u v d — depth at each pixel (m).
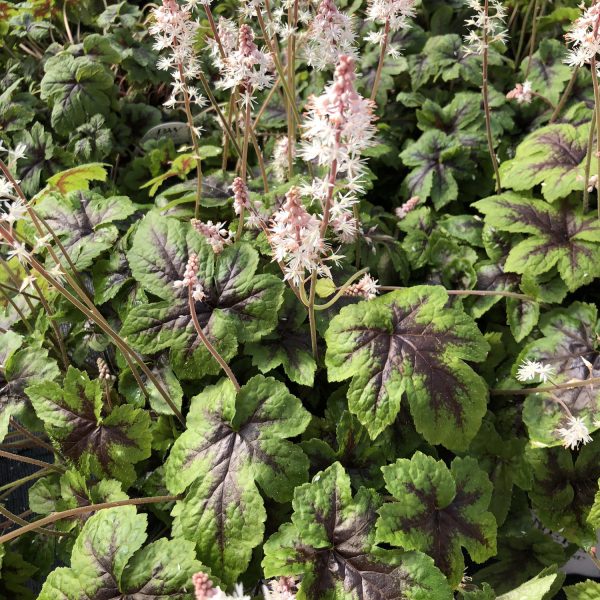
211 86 0.61
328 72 0.59
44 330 0.42
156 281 0.40
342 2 0.63
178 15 0.37
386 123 0.60
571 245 0.44
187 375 0.38
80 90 0.56
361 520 0.33
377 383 0.36
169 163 0.54
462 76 0.57
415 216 0.51
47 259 0.43
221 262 0.40
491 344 0.43
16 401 0.39
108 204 0.46
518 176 0.47
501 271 0.47
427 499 0.34
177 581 0.31
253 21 0.62
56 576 0.32
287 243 0.29
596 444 0.40
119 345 0.36
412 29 0.62
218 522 0.34
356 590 0.31
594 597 0.38
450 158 0.54
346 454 0.38
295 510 0.33
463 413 0.36
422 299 0.38
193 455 0.35
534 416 0.40
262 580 0.36
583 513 0.39
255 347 0.40
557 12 0.60
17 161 0.56
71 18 0.66
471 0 0.44
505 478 0.40
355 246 0.46
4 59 0.66
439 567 0.33
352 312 0.38
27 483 0.46
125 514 0.33
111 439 0.37
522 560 0.41
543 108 0.57
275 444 0.35
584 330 0.42
